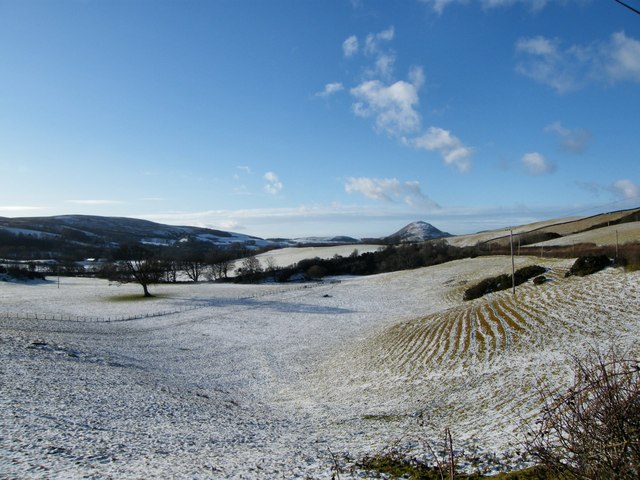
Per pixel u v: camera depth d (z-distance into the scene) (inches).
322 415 788.6
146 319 2320.4
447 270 3324.3
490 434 524.4
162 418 717.9
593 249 2554.1
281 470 409.1
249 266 4707.2
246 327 2057.1
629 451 193.9
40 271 5226.4
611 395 199.9
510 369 874.8
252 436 620.1
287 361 1398.9
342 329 1900.8
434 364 1050.7
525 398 684.1
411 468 375.9
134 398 845.2
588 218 4603.8
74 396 799.7
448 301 2359.7
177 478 389.1
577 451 205.5
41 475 400.2
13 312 2415.1
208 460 466.0
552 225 4717.0
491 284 2193.7
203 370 1299.2
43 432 562.3
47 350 1259.8
